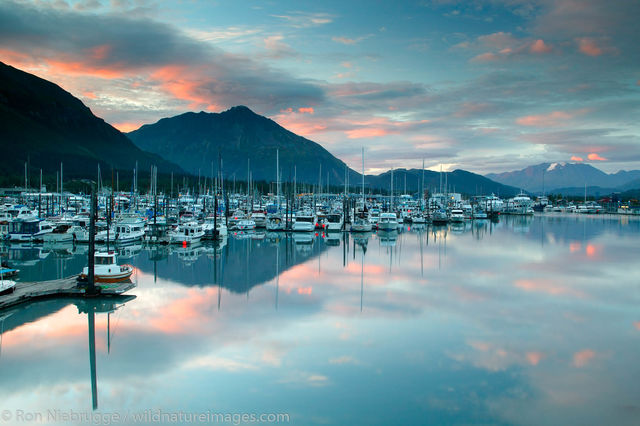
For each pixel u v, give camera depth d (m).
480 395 25.66
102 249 82.56
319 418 23.14
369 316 40.50
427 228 143.00
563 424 22.75
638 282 55.72
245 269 64.31
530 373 28.56
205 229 99.56
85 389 26.23
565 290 51.03
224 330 36.41
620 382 27.36
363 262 71.38
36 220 90.38
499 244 97.19
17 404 24.73
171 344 33.28
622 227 148.25
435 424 22.56
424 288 52.03
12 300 41.44
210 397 25.30
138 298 46.41
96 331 35.97
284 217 133.12
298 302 45.34
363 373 28.42
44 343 33.28
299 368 29.06
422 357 30.98
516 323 38.62
